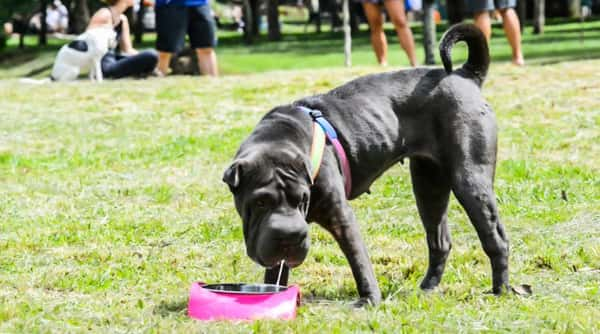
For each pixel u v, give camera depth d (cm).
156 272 730
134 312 606
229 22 5912
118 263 760
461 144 604
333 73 1752
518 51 1775
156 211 948
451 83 616
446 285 672
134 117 1473
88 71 1981
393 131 606
